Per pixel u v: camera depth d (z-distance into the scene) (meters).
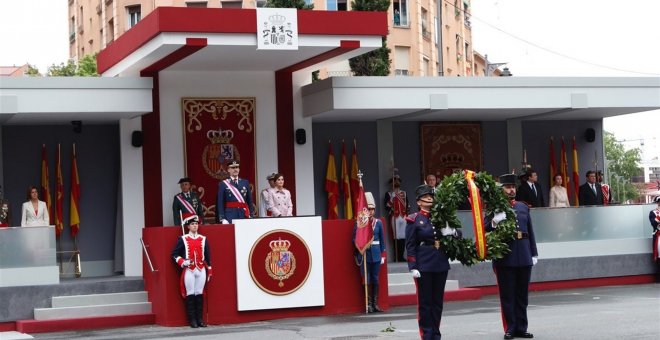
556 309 20.50
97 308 21.77
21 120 25.06
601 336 15.43
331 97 25.31
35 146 26.11
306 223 21.69
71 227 26.08
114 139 26.64
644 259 27.45
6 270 21.73
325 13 23.12
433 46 61.22
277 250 21.42
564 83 27.47
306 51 23.67
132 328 21.16
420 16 58.75
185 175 25.62
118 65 25.97
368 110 26.22
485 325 17.84
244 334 18.53
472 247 15.38
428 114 27.94
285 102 26.62
